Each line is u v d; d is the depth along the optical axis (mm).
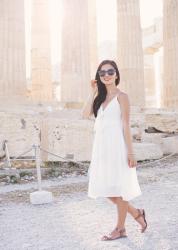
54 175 11891
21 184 10516
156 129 19141
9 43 16047
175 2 21672
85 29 18094
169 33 21812
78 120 13844
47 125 13320
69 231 5496
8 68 15953
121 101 4832
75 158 13602
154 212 6539
